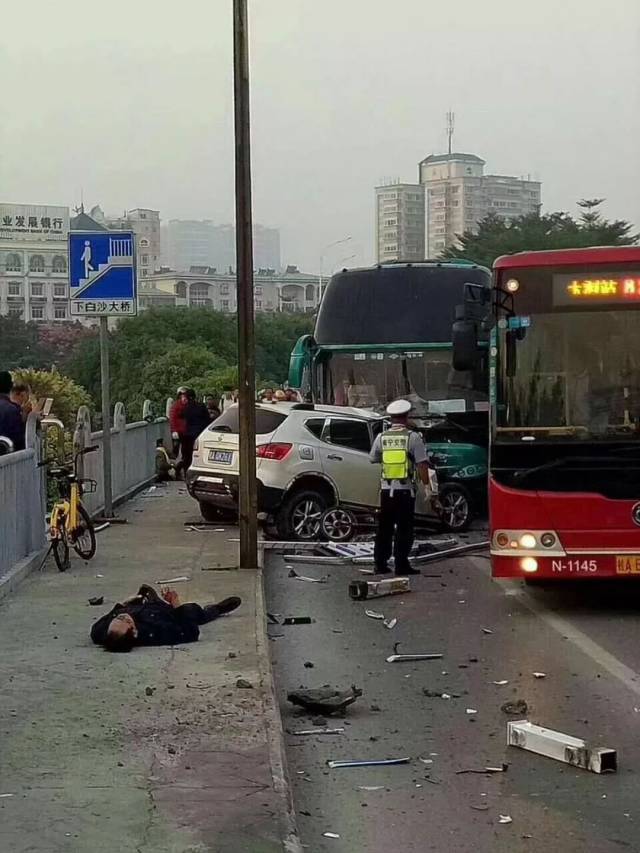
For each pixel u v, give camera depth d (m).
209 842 5.07
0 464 11.05
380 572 13.67
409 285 18.55
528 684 8.40
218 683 7.81
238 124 12.73
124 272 16.34
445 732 7.24
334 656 9.45
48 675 8.02
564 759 6.61
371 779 6.37
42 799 5.58
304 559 14.47
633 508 10.62
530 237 70.06
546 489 10.73
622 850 5.34
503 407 10.86
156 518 17.94
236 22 12.79
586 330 10.89
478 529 17.61
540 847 5.38
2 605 10.51
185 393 24.95
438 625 10.68
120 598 10.90
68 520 12.82
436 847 5.39
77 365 51.25
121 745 6.45
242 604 10.59
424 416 17.91
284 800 5.62
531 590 12.52
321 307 18.92
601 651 9.42
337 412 16.31
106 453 17.28
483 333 11.82
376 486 16.17
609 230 69.44
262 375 54.69
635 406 10.76
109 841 5.05
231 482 16.05
